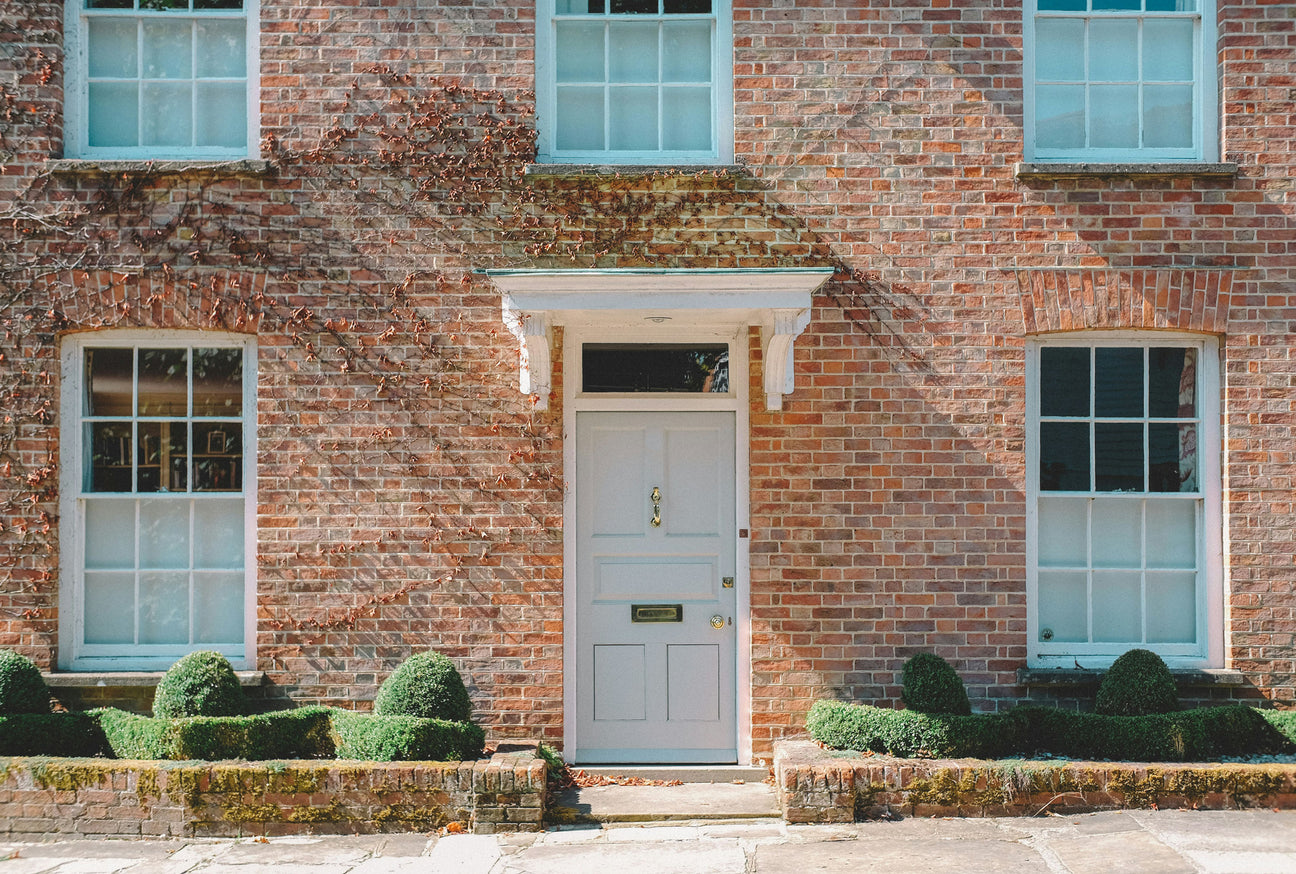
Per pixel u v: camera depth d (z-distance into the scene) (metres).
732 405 7.33
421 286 7.15
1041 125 7.39
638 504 7.34
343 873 5.49
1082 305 7.12
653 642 7.30
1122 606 7.30
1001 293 7.14
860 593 7.08
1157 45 7.43
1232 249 7.14
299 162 7.13
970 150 7.18
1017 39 7.21
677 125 7.44
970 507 7.11
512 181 7.16
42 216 7.06
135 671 7.12
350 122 7.16
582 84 7.40
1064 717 6.68
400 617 7.09
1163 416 7.34
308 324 7.11
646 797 6.61
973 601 7.07
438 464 7.12
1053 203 7.16
